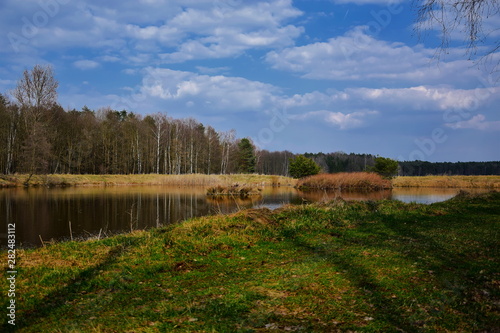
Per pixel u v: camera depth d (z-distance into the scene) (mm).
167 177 50594
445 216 14242
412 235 10445
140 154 65000
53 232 15422
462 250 8289
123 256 8234
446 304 5129
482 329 4387
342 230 11508
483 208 16078
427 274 6504
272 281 6418
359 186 43781
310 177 46969
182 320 4785
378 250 8445
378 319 4691
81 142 58938
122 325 4691
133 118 66500
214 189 34906
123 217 19828
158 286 6562
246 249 9273
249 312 5016
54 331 4672
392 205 16344
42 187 40344
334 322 4629
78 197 29844
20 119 49000
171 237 9625
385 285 5980
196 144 72438
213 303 5348
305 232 11172
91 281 6719
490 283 5918
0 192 32719
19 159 47969
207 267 7809
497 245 8742
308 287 5992
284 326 4523
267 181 55844
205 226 10875
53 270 7207
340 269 6969
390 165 51469
